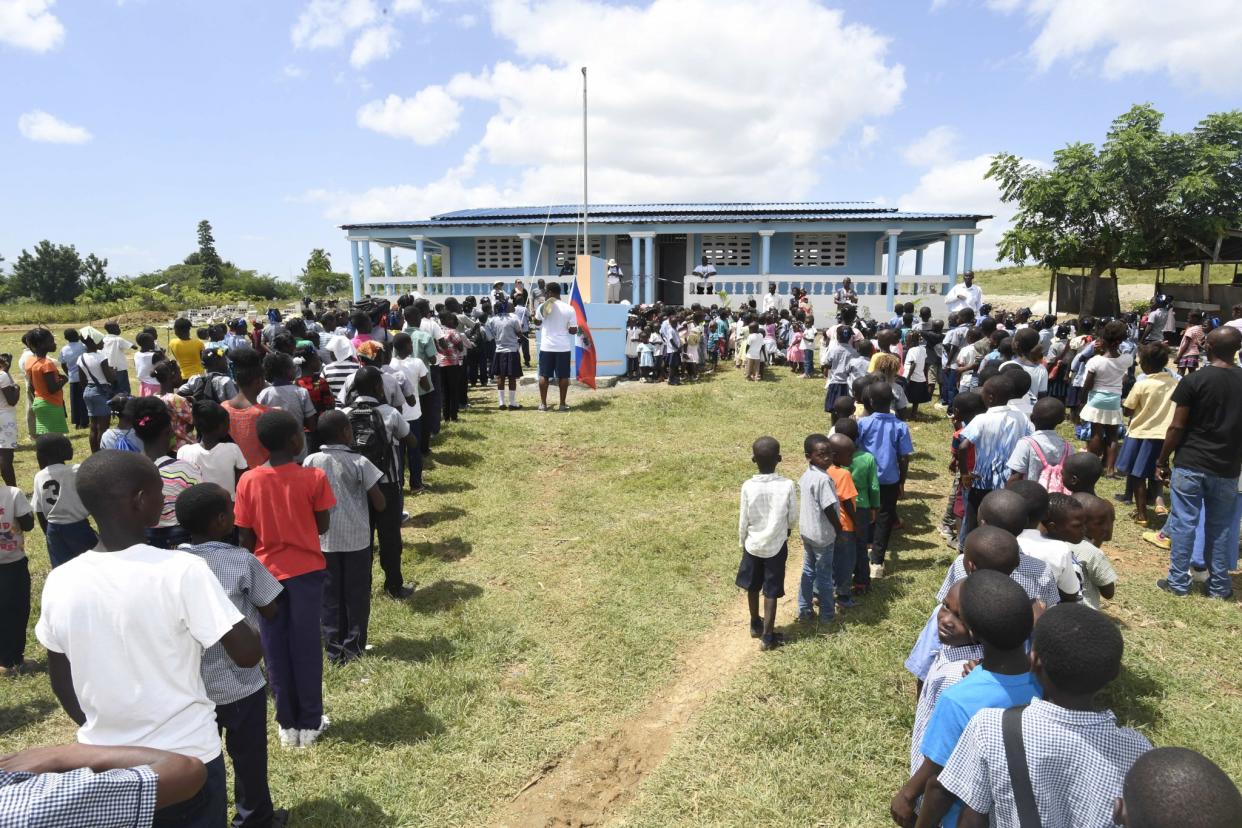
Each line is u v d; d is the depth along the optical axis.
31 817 1.44
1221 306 19.50
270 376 6.05
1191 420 5.33
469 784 3.78
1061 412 4.99
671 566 6.27
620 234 24.34
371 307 10.34
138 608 2.26
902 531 7.00
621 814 3.58
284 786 3.70
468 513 7.61
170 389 6.27
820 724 4.11
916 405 11.46
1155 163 19.28
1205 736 3.92
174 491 4.07
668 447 9.90
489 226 23.03
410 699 4.44
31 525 4.98
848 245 24.27
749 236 24.72
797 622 5.29
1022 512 3.59
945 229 21.66
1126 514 7.16
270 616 3.21
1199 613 5.21
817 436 5.17
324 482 4.03
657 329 15.20
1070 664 1.86
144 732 2.27
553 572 6.25
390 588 5.80
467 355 13.52
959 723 2.31
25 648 5.31
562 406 12.00
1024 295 34.16
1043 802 1.89
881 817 3.45
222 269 82.81
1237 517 5.36
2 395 8.00
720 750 3.94
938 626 3.02
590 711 4.42
